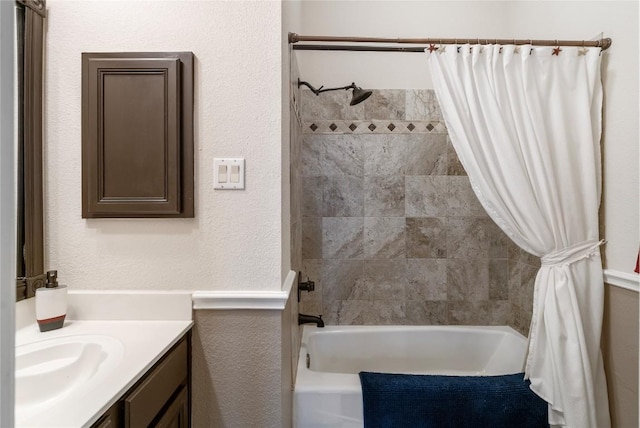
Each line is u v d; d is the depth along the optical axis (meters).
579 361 1.27
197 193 1.14
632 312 1.28
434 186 2.23
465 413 1.34
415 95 2.25
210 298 1.12
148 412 0.82
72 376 0.85
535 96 1.38
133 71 1.09
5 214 0.33
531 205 1.37
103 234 1.13
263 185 1.14
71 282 1.13
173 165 1.10
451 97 1.42
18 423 0.58
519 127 1.39
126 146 1.10
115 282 1.14
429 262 2.24
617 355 1.34
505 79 1.40
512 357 1.99
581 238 1.38
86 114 1.09
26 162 1.05
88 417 0.60
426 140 2.24
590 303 1.37
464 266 2.24
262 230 1.14
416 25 2.33
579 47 1.43
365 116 2.24
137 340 0.96
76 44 1.12
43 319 1.01
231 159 1.14
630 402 1.29
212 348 1.13
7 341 0.33
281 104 1.15
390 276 2.25
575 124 1.41
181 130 1.12
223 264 1.15
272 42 1.14
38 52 1.08
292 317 1.49
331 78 2.28
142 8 1.14
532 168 1.38
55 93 1.12
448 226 2.24
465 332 2.15
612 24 1.38
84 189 1.09
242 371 1.14
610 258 1.38
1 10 0.32
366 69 2.28
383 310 2.25
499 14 2.33
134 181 1.10
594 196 1.38
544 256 1.40
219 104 1.14
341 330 2.15
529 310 2.00
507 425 1.33
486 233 2.23
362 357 2.13
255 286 1.15
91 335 0.99
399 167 2.24
